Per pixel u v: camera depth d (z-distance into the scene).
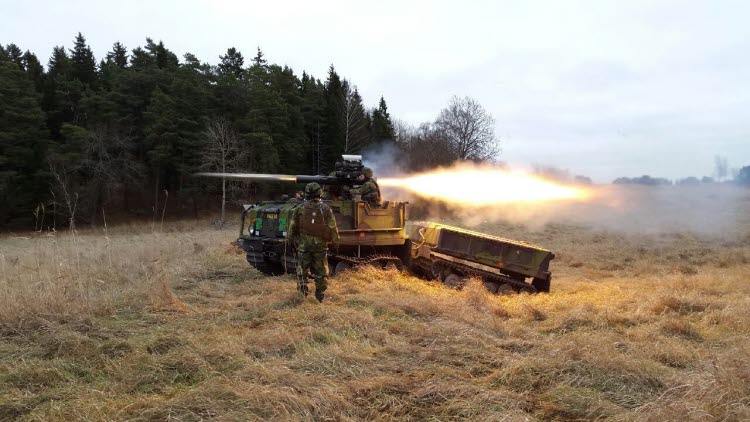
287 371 4.93
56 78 47.31
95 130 40.97
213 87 46.28
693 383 4.64
